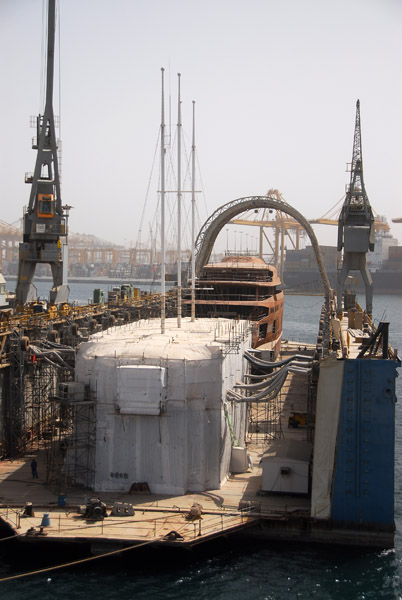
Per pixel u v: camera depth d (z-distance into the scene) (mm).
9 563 41688
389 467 43000
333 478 43562
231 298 93875
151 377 45844
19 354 56312
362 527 43250
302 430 65000
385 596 38062
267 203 121688
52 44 76250
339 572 40562
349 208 94500
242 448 52812
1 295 76812
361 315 68812
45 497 46594
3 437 56375
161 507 44688
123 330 60156
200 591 38562
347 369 43375
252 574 40281
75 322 74250
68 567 41219
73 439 48500
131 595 38219
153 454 47094
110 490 47656
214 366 48156
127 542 39750
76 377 49688
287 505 45500
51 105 77375
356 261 93625
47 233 78562
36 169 78188
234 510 44469
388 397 42906
